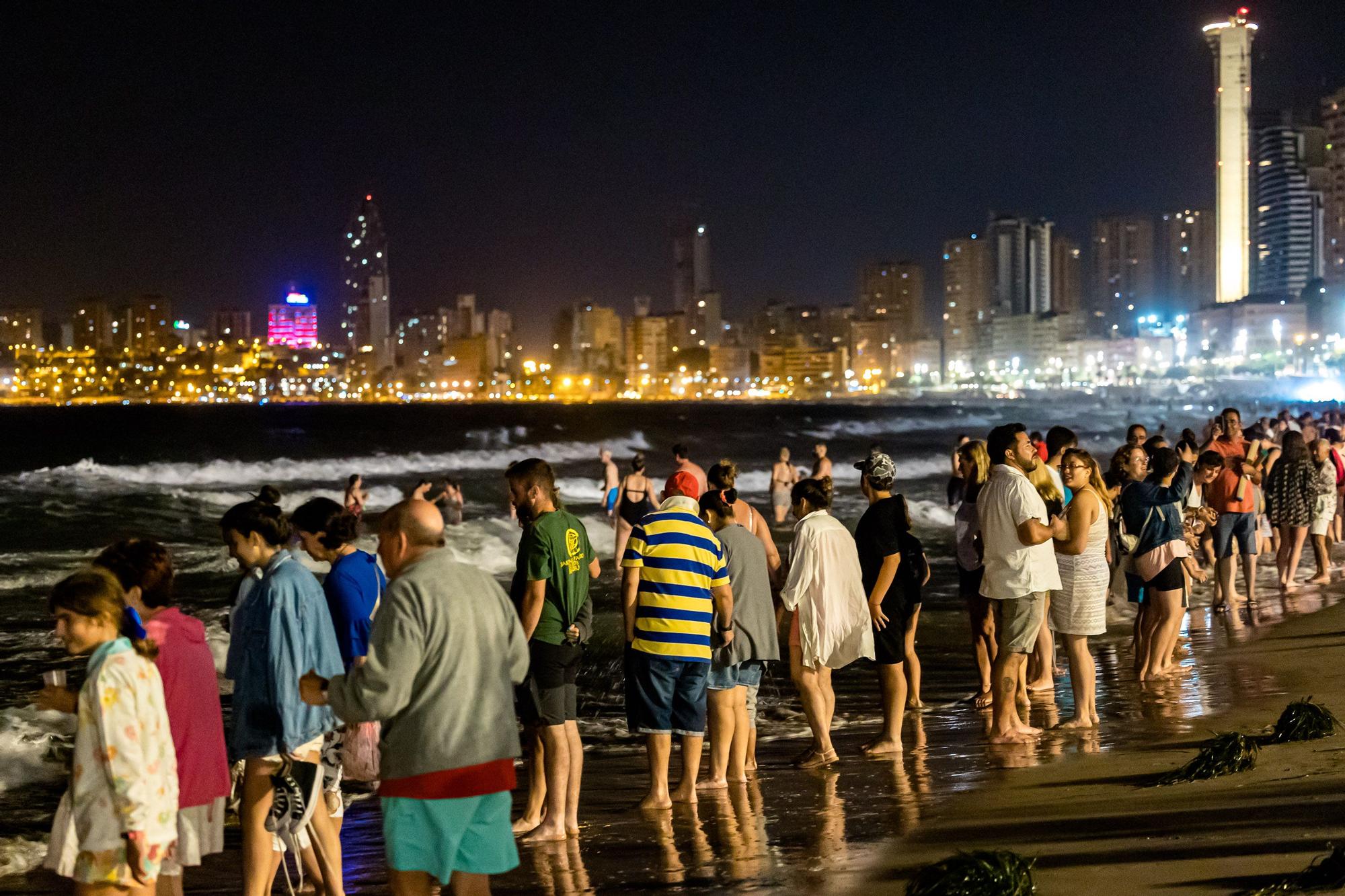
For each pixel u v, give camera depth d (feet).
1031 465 26.63
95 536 76.69
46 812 24.38
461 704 13.47
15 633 43.75
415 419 401.08
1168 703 29.30
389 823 13.43
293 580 15.87
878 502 26.18
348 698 13.33
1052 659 32.73
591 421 379.55
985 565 26.11
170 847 13.46
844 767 25.31
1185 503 40.63
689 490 22.76
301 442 252.83
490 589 14.14
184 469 139.54
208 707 15.19
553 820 20.89
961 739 27.40
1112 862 16.26
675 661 22.25
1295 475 47.67
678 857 19.38
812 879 17.54
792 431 293.43
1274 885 14.48
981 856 15.11
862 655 24.93
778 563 26.84
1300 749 22.17
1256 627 40.09
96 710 12.99
